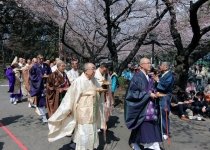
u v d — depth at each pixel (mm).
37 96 5980
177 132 5395
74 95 3760
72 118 3836
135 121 3805
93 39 11914
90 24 11344
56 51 27016
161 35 9883
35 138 4828
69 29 11328
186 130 5559
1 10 21203
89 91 3734
